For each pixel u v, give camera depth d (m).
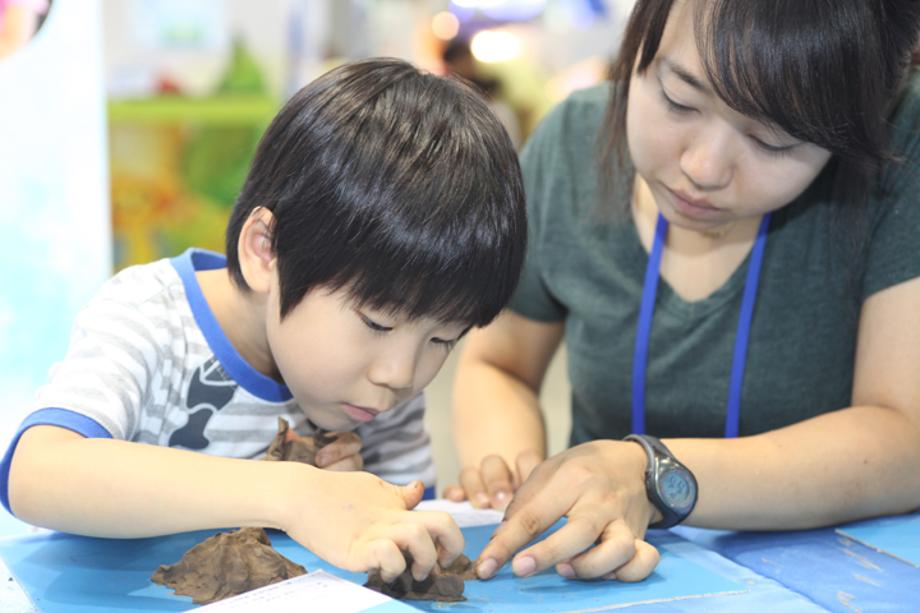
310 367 0.84
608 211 1.17
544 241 1.24
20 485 0.78
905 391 1.02
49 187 1.33
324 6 3.18
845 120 0.84
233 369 0.97
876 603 0.77
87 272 1.37
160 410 0.94
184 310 0.97
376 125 0.84
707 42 0.83
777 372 1.13
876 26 0.83
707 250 1.14
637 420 1.20
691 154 0.91
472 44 3.46
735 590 0.79
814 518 0.95
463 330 0.86
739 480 0.93
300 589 0.71
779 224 1.12
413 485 0.82
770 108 0.83
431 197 0.80
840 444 0.97
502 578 0.81
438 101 0.88
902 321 1.03
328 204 0.81
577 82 3.45
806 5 0.80
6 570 0.79
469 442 1.23
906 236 1.03
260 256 0.88
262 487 0.76
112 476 0.76
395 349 0.83
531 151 1.28
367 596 0.70
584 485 0.87
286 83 2.83
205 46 2.53
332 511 0.75
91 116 1.35
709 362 1.15
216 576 0.75
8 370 1.32
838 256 1.09
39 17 1.30
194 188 2.56
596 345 1.21
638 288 1.18
